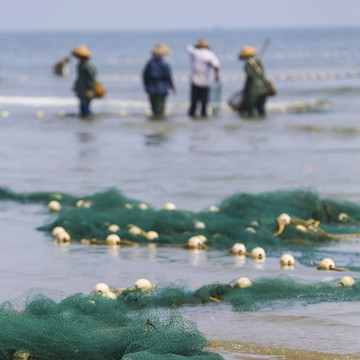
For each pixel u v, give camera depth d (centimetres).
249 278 1443
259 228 1830
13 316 1009
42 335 959
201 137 3916
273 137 3875
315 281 1355
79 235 1841
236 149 3419
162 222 1867
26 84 8488
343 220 1995
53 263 1559
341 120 4641
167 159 3134
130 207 2034
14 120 4828
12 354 973
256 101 5069
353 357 981
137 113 5328
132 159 3134
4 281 1403
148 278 1438
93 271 1491
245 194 2003
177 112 5447
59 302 1123
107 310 1102
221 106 5791
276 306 1230
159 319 1044
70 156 3253
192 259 1616
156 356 897
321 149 3384
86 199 2125
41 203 2288
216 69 5103
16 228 1945
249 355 993
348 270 1505
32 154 3322
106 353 957
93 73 5034
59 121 4766
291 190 2073
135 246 1759
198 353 959
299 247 1742
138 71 11869
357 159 3050
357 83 8150
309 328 1109
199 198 2302
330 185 2483
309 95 6769
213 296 1280
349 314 1178
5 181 2658
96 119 4884
